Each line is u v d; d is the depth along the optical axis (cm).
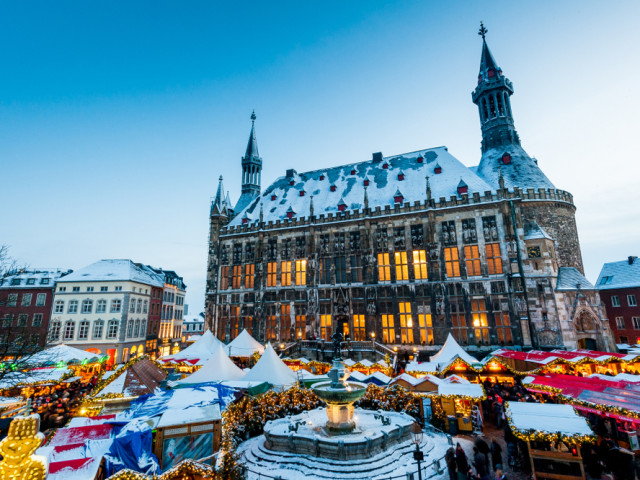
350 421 1688
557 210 3984
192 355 3056
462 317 3709
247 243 4925
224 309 4825
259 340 4472
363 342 3684
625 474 1269
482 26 5169
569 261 3881
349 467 1416
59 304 5025
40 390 2473
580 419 1261
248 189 6231
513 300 3531
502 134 4634
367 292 4066
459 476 1279
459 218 3931
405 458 1516
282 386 2136
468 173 4312
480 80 5041
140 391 1568
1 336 2566
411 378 2098
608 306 4775
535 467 1280
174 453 1172
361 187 4844
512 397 2198
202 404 1377
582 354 2600
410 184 4516
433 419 1916
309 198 5094
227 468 1092
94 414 1478
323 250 4450
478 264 3775
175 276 7581
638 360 2392
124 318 5144
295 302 4416
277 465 1493
